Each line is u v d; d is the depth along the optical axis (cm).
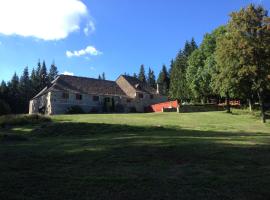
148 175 1183
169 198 959
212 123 4372
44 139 2455
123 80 8431
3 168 1274
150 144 1836
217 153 1577
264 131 3145
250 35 4812
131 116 5106
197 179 1137
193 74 7225
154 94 8388
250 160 1437
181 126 3459
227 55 4847
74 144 1911
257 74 4716
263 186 1069
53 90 6950
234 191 1022
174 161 1412
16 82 11069
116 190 1018
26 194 980
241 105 7331
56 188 1030
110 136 2498
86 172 1220
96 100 7475
